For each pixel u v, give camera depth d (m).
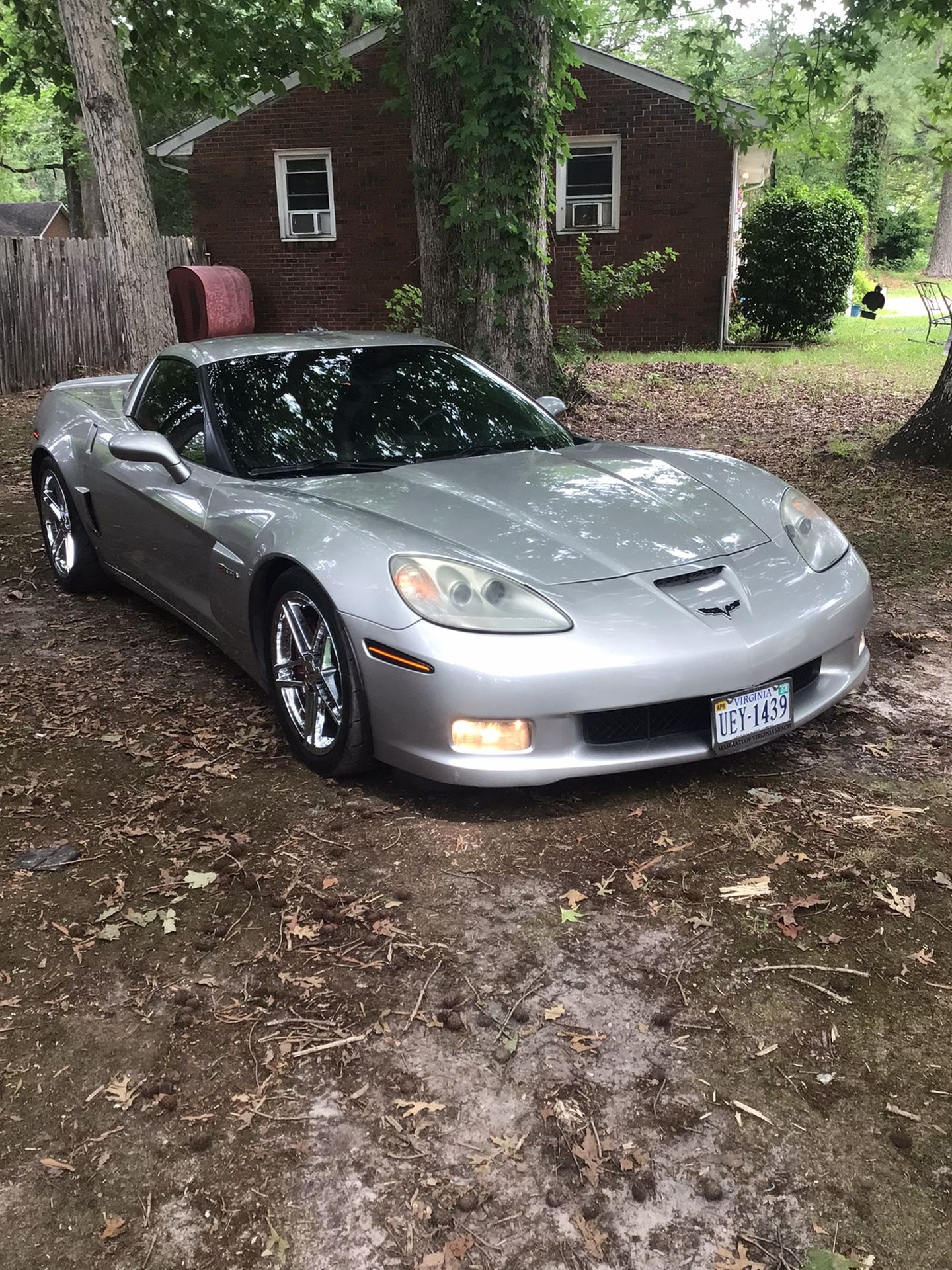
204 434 3.75
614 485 3.34
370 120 16.30
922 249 45.44
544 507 3.12
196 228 17.42
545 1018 2.07
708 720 2.81
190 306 16.22
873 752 3.19
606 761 2.69
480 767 2.65
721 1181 1.68
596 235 15.93
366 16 25.77
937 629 4.33
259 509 3.27
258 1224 1.63
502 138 8.59
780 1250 1.56
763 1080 1.89
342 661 2.85
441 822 2.83
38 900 2.53
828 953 2.25
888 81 29.22
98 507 4.54
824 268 16.39
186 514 3.64
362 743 2.90
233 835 2.81
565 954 2.27
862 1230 1.59
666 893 2.48
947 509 6.34
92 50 7.45
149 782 3.14
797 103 10.73
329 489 3.30
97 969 2.26
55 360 13.25
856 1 9.30
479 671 2.58
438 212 10.37
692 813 2.84
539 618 2.64
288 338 4.25
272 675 3.35
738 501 3.33
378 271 17.05
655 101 15.16
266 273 17.45
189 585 3.85
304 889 2.54
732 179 15.34
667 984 2.16
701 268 15.80
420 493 3.20
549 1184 1.69
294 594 3.06
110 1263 1.57
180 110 29.39
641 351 16.34
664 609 2.73
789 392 11.55
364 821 2.86
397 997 2.14
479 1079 1.92
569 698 2.60
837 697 3.09
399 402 3.89
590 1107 1.84
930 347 15.59
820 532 3.28
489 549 2.85
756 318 17.03
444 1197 1.67
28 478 8.17
